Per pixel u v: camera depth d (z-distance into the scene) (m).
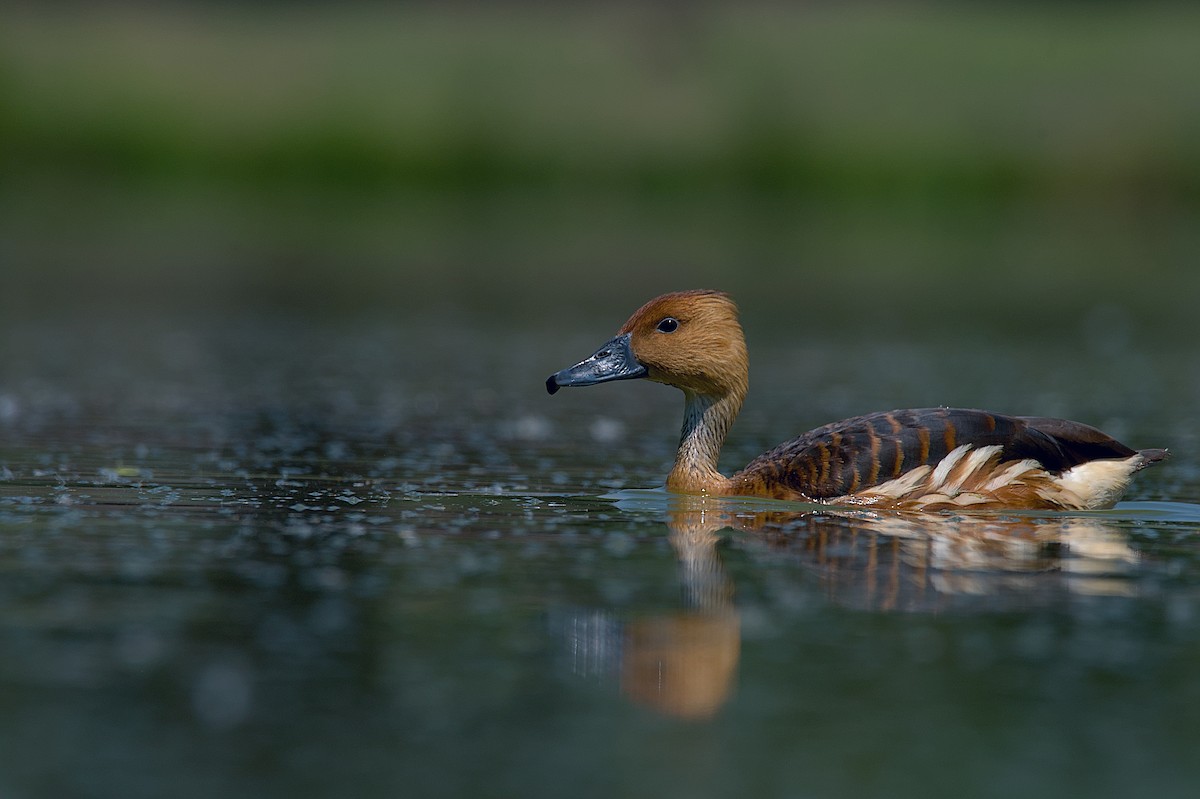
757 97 45.22
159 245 35.69
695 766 6.46
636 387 19.95
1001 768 6.49
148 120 44.34
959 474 11.66
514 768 6.43
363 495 11.94
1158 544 10.49
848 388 18.72
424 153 44.53
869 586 9.23
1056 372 20.38
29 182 43.62
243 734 6.71
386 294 28.80
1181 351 22.80
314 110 44.91
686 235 38.72
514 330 24.33
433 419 16.34
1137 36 48.84
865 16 50.47
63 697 7.07
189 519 10.79
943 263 34.62
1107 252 37.41
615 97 46.00
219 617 8.29
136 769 6.31
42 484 12.04
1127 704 7.22
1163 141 43.47
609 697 7.29
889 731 6.87
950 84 45.81
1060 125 44.25
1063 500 11.70
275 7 51.16
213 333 23.55
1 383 18.08
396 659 7.72
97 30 47.72
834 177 43.66
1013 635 8.23
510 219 41.59
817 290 29.92
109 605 8.46
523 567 9.56
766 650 7.95
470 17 49.91
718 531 10.77
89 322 24.44
